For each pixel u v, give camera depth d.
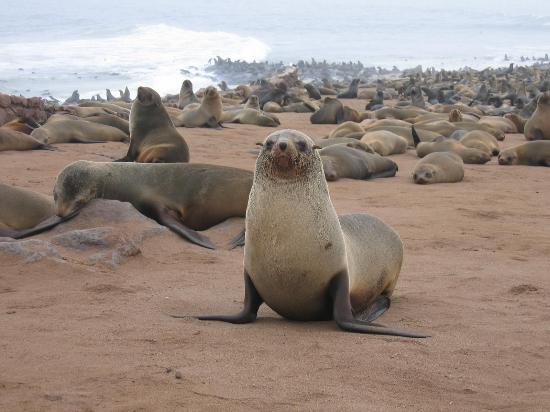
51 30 116.69
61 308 6.51
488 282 8.23
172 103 38.38
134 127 14.63
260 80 55.78
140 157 14.52
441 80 63.50
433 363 5.34
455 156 17.62
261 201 6.12
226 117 30.53
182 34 116.06
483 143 22.80
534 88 53.84
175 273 8.11
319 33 157.62
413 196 14.84
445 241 10.74
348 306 6.23
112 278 7.61
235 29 161.88
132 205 9.80
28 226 9.55
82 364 4.97
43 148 18.56
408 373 5.09
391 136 22.61
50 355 5.15
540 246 10.56
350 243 6.88
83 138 20.44
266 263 6.15
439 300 7.43
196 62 76.69
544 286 8.09
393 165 18.06
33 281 7.35
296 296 6.23
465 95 53.75
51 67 63.31
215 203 10.16
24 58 69.56
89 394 4.44
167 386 4.59
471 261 9.50
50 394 4.43
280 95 42.53
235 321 6.29
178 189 10.12
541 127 25.75
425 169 16.84
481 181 17.56
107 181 9.99
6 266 7.57
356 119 32.69
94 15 178.75
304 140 6.15
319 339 5.77
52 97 44.00
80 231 8.51
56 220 9.47
